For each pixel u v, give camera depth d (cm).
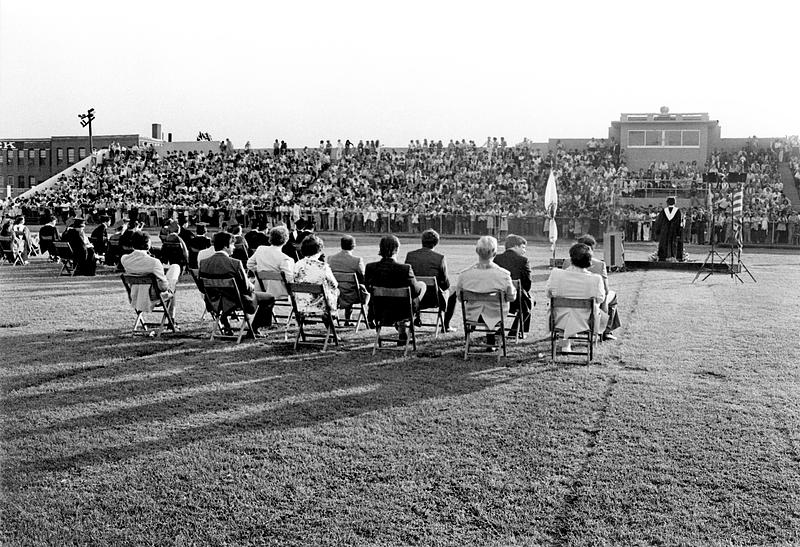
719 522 569
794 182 4438
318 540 546
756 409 836
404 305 1117
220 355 1111
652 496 612
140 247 1247
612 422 793
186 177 5247
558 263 2275
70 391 912
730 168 4450
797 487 629
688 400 873
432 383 952
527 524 568
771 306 1588
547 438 744
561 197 4331
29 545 540
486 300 1074
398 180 4834
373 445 726
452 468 671
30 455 702
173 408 844
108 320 1396
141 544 543
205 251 1291
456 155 4988
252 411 834
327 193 4766
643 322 1390
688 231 3853
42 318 1416
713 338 1234
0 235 2533
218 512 589
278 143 5456
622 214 4025
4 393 901
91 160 5891
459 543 540
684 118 4719
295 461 687
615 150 4806
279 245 1288
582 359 1085
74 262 2208
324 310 1156
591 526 564
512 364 1056
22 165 8050
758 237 3781
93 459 693
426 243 1252
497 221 4288
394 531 557
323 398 884
